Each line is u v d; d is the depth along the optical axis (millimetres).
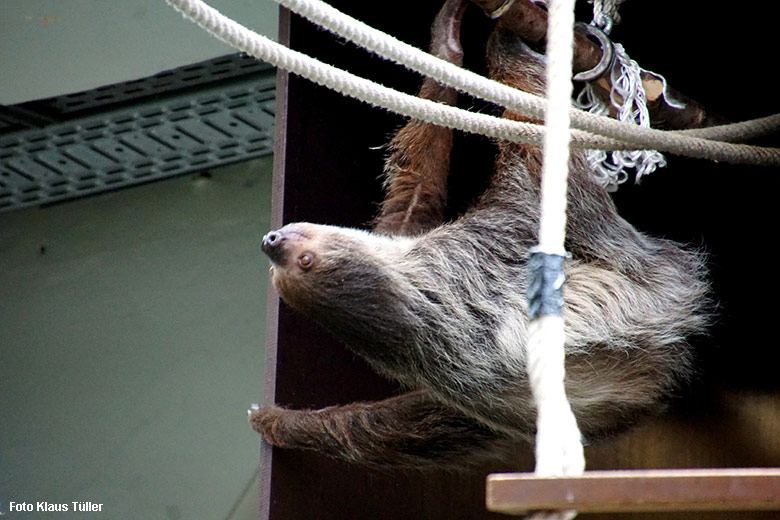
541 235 5727
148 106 14047
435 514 11391
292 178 10562
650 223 12680
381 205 11062
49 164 14797
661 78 10195
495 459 10688
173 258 14602
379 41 6855
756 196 12625
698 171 12688
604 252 10023
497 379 9789
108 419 14172
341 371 11125
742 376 12258
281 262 9758
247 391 13781
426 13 12102
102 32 12992
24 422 14344
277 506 10062
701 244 12625
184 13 6363
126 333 14469
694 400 11867
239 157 14672
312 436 10227
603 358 9734
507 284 9969
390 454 10461
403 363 9961
